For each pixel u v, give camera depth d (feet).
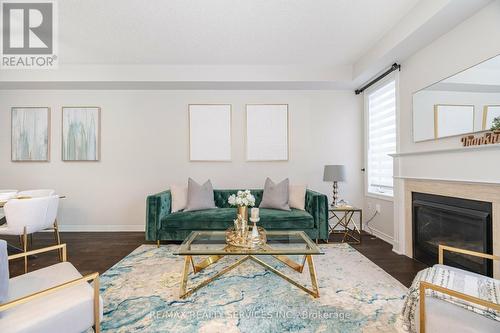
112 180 12.67
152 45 9.66
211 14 7.69
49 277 4.65
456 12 6.33
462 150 6.44
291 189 11.39
